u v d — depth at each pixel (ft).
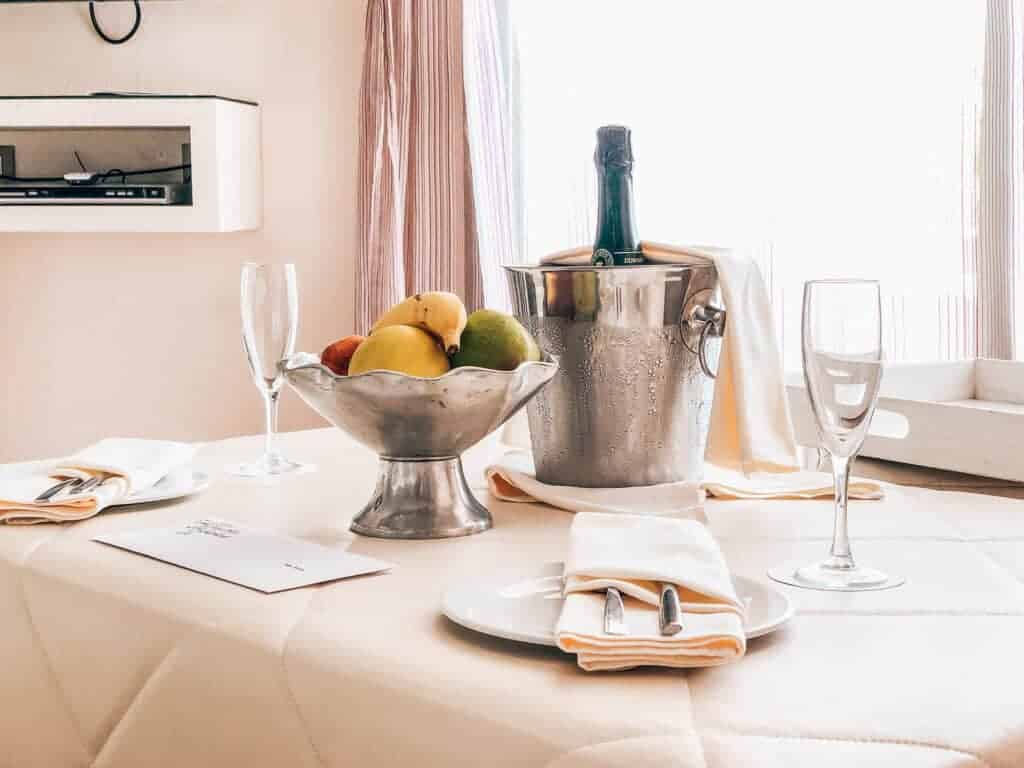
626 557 2.30
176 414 11.23
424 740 1.92
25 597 2.79
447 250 10.17
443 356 2.97
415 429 2.85
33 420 11.36
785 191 9.57
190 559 2.70
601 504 3.24
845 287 2.48
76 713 2.69
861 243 9.43
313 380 2.81
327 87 10.79
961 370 6.40
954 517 3.22
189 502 3.40
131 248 11.09
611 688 1.88
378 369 2.85
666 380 3.31
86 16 10.99
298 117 10.84
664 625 1.99
